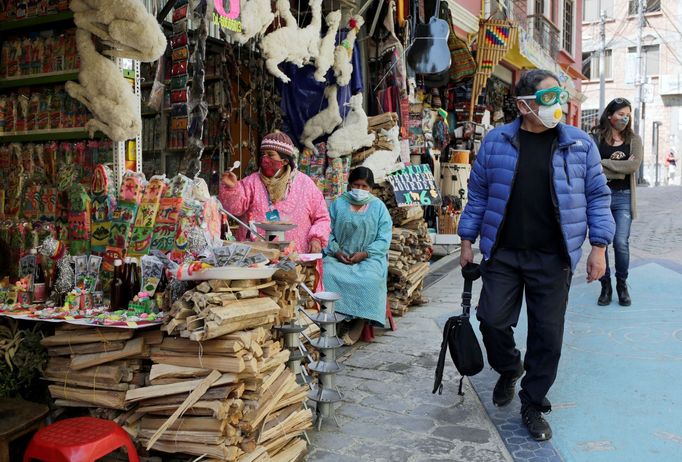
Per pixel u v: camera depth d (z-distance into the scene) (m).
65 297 3.00
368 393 3.86
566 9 17.95
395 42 6.88
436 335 5.11
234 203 4.00
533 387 3.17
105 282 3.22
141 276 2.91
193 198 3.21
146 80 5.16
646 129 34.16
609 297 5.76
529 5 14.44
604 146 5.55
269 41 4.68
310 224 4.18
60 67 3.70
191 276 2.55
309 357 3.52
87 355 2.73
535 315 3.16
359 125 5.96
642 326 5.01
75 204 3.35
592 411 3.47
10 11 3.81
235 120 5.68
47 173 3.77
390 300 5.71
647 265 7.26
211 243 3.00
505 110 12.95
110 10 3.15
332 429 3.35
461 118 10.10
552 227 3.09
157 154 5.17
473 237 3.39
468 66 9.37
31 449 2.36
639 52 32.19
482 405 3.64
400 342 4.94
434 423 3.41
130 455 2.48
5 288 3.16
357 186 5.08
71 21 3.70
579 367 4.16
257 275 2.65
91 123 3.48
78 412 2.88
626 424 3.29
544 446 3.10
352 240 5.01
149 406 2.62
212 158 5.72
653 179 34.12
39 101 3.81
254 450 2.69
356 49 6.09
